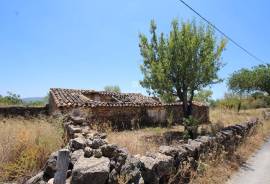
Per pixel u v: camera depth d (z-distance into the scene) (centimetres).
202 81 1386
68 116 812
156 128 1828
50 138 605
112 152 443
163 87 1368
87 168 379
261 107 4022
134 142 698
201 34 1377
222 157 792
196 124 1306
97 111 1770
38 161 525
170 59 1362
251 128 1396
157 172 455
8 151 520
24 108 1945
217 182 635
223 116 2497
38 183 406
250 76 3806
